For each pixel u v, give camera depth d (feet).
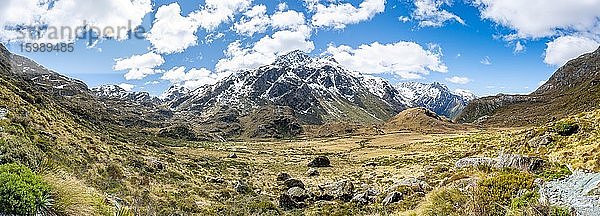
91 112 522.47
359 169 238.89
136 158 152.76
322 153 386.73
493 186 60.49
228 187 148.36
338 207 121.60
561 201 49.60
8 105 120.67
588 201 47.11
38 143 96.68
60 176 39.32
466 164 127.95
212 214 97.66
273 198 138.00
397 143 454.40
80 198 36.09
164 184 124.06
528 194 54.75
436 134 552.41
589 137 110.93
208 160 257.34
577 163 78.28
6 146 43.65
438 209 64.34
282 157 344.49
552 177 59.21
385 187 148.46
